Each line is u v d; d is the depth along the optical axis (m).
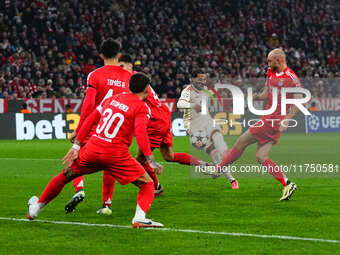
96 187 14.59
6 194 13.27
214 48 56.59
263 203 11.73
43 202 9.53
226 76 52.50
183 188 14.30
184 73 49.62
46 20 48.41
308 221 9.62
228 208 11.10
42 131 35.97
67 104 37.81
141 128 8.77
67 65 45.03
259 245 7.87
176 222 9.59
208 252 7.50
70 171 9.25
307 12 65.19
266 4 63.41
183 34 55.88
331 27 65.88
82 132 9.20
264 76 55.09
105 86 10.59
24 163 21.16
